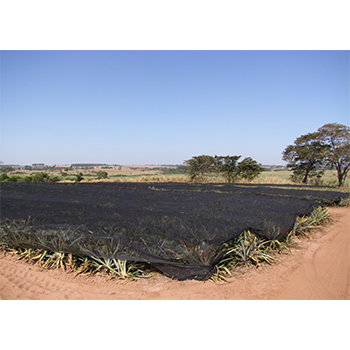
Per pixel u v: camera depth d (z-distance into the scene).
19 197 6.52
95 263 3.63
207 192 7.90
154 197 6.66
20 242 3.99
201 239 3.45
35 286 3.32
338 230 5.87
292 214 4.84
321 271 3.75
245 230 4.02
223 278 3.45
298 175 20.09
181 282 3.36
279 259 4.13
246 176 19.30
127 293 3.14
